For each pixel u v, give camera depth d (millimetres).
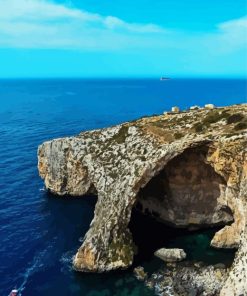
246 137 61062
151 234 69125
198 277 54875
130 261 59344
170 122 77750
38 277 56094
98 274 57438
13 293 52188
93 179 73312
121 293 52344
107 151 77000
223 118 72312
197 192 70312
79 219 75938
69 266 59125
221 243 62531
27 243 66125
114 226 62062
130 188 65375
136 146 73312
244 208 57469
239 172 60438
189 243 65438
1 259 60844
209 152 65688
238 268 50906
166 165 69625
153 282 54594
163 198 72875
